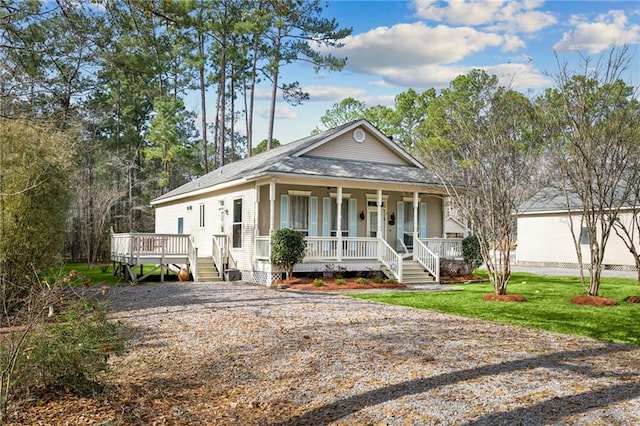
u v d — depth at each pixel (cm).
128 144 3975
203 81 4022
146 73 1290
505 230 1396
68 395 534
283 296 1427
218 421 502
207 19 3312
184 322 996
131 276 1869
